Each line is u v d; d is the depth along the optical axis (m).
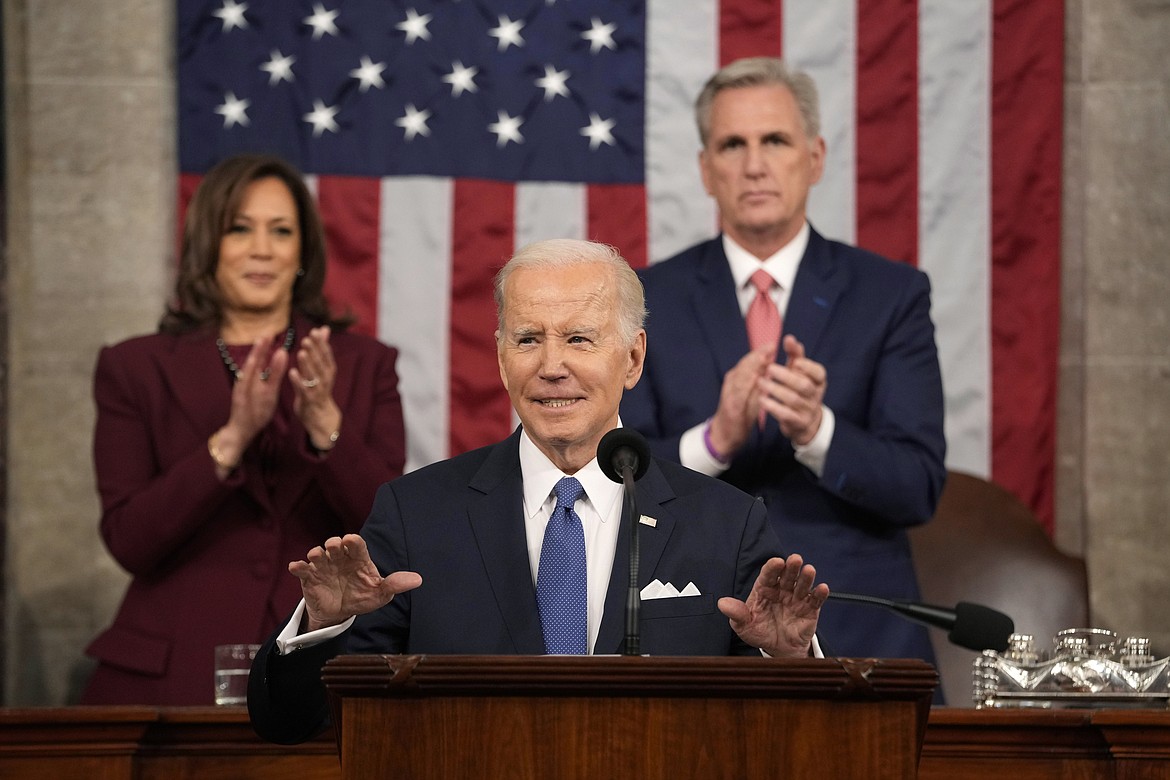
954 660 19.31
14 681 22.84
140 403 17.05
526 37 23.88
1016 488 23.16
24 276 23.50
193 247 17.69
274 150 23.44
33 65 23.70
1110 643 13.46
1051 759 11.85
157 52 23.92
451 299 23.45
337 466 16.11
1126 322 24.08
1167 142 24.17
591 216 23.67
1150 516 23.91
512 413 23.36
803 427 15.69
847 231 23.41
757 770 8.12
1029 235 23.47
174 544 16.09
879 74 23.62
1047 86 23.66
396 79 23.70
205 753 12.09
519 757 8.08
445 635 10.89
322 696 10.20
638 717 8.12
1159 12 24.28
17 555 23.08
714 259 18.03
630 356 12.05
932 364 17.34
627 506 11.20
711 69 23.80
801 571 9.57
